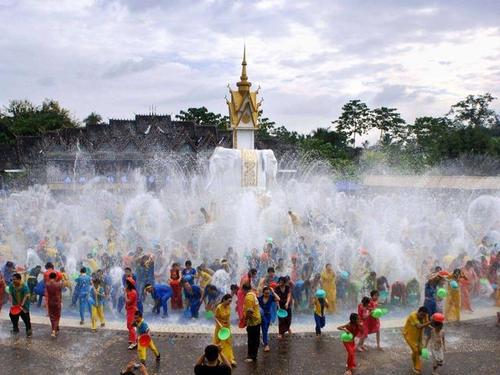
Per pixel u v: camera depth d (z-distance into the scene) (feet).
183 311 58.03
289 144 286.87
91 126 264.93
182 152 252.83
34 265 67.51
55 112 382.42
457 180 195.42
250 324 43.27
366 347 47.47
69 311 58.23
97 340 48.57
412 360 42.73
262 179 107.76
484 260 66.69
